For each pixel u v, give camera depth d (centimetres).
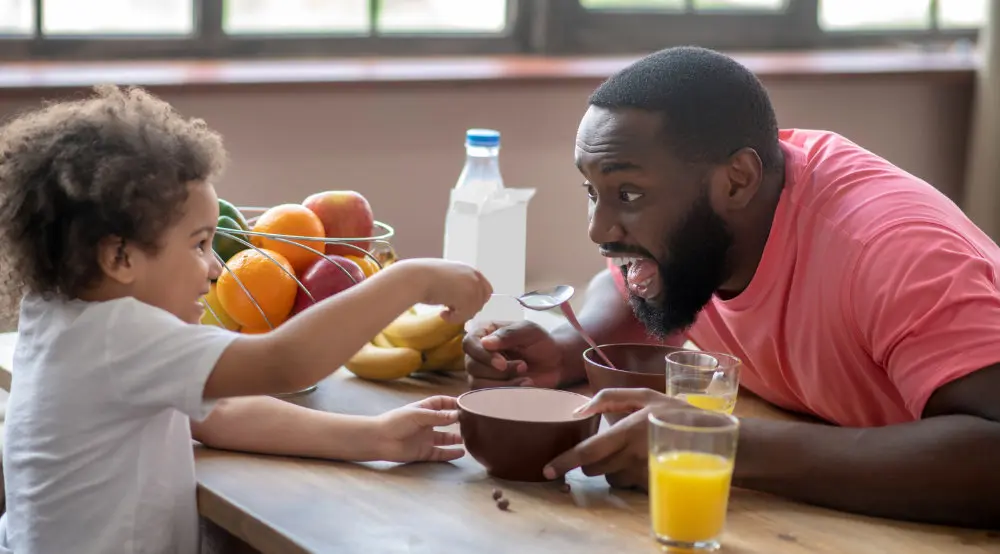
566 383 150
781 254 131
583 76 283
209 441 122
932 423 107
